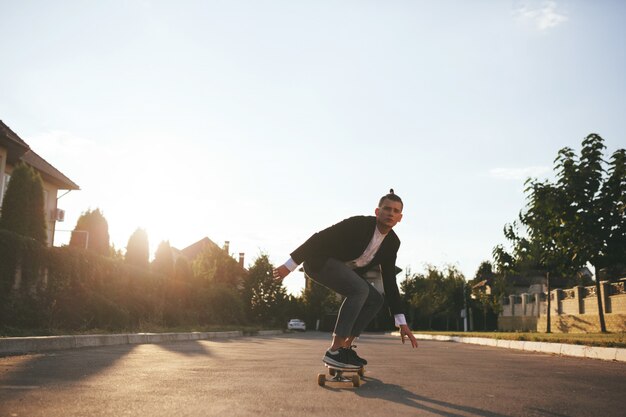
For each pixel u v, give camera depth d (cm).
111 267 1811
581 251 1706
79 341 1012
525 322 3703
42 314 1363
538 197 1772
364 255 496
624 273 2333
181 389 434
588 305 2666
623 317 2319
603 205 1686
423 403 389
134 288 1989
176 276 2784
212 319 2838
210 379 514
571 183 1716
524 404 398
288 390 441
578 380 583
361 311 529
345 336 485
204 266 4431
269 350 1138
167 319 2225
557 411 371
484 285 4919
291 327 5303
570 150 1756
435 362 848
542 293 3422
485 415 346
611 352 940
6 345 780
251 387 457
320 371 624
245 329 2777
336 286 491
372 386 487
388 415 334
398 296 513
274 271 489
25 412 315
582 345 1066
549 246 1864
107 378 500
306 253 488
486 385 518
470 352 1188
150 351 968
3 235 1301
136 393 404
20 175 1641
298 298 6025
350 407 361
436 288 5509
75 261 1555
